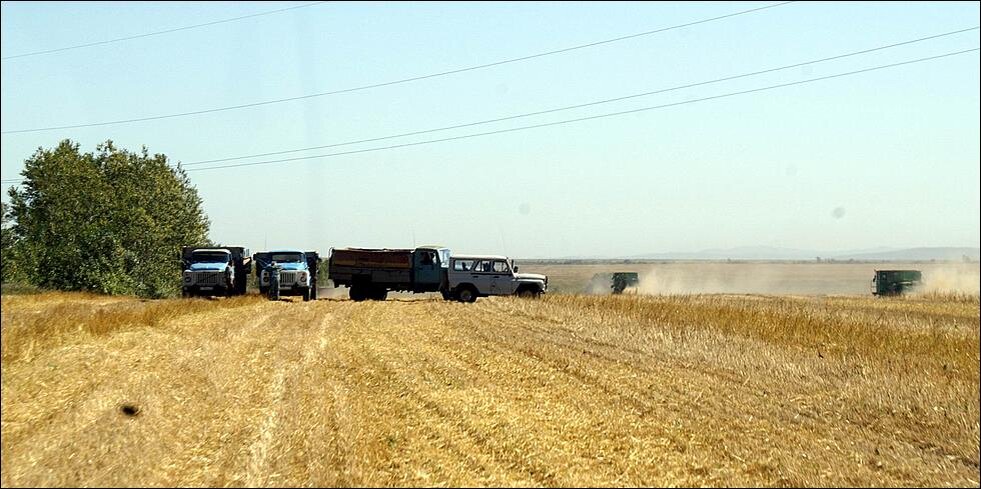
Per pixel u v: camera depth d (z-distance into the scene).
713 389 29.62
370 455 19.62
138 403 24.23
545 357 37.03
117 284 87.94
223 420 23.56
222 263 75.88
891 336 40.66
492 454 20.23
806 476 19.17
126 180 108.12
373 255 76.44
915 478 19.66
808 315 48.38
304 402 26.27
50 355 29.56
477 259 72.56
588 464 19.50
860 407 27.05
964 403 27.28
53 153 97.94
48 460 18.58
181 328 43.38
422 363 35.38
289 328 48.09
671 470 19.22
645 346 40.09
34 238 90.75
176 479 17.88
